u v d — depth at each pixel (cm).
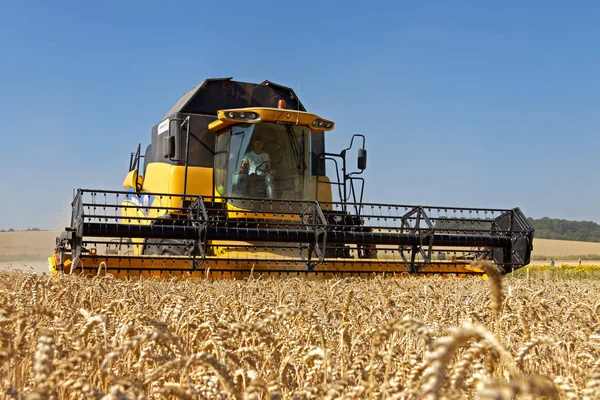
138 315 300
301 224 1173
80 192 1074
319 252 1173
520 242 1306
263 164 1296
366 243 1212
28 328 330
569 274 2520
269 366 309
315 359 276
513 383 129
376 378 289
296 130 1326
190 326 360
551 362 356
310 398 251
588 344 357
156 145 1499
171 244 1132
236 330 257
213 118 1392
